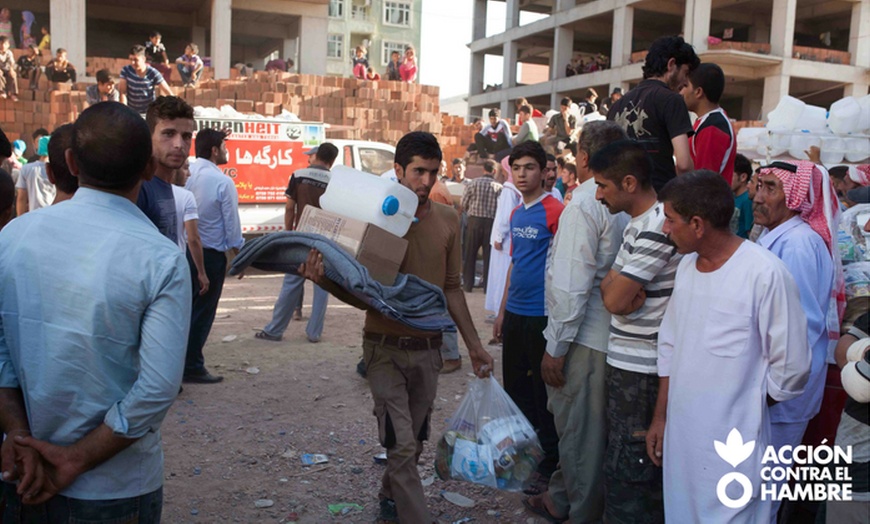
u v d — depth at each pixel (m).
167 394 1.99
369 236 3.00
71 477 1.97
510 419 3.82
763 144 10.30
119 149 2.00
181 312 2.03
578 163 3.50
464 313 3.73
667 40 3.78
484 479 3.71
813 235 3.23
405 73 21.98
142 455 2.10
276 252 3.12
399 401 3.37
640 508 3.09
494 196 10.53
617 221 3.32
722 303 2.59
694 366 2.65
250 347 7.12
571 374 3.38
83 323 1.95
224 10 23.77
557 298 3.29
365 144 12.12
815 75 35.41
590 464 3.37
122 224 2.02
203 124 10.84
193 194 5.78
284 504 3.97
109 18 28.97
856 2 35.91
